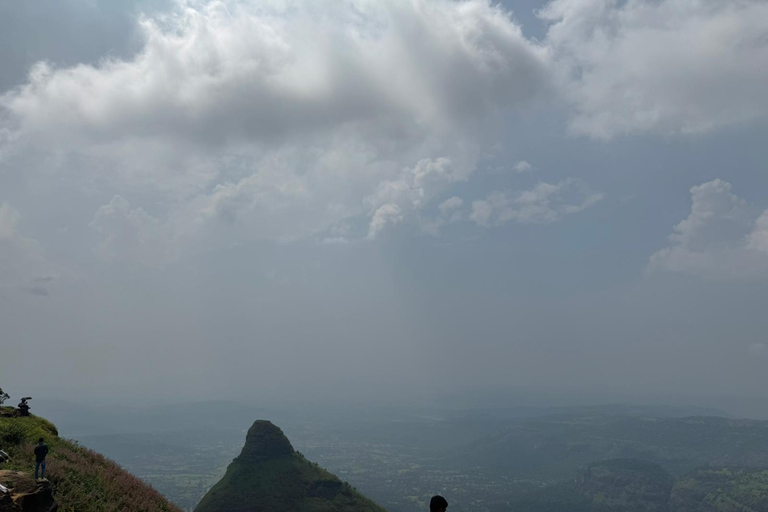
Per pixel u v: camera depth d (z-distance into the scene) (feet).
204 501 482.28
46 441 145.59
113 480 132.87
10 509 83.25
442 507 47.42
